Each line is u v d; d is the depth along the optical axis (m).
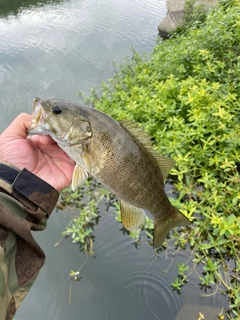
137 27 1.67
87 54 1.48
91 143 0.32
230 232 0.51
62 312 0.55
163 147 0.66
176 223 0.38
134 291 0.56
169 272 0.57
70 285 0.59
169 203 0.37
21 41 1.70
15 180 0.26
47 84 1.30
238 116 0.69
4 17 2.09
